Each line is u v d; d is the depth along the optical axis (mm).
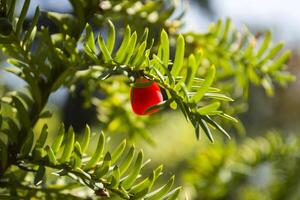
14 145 361
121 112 478
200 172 561
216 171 561
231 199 572
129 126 481
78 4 381
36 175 340
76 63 365
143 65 343
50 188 381
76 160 343
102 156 358
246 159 569
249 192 585
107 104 477
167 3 450
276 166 583
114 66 346
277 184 593
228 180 562
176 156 747
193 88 339
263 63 443
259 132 1224
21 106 362
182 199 497
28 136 348
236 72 449
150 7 421
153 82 342
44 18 432
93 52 350
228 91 460
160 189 340
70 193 387
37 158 347
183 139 746
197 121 331
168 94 340
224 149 563
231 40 444
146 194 339
